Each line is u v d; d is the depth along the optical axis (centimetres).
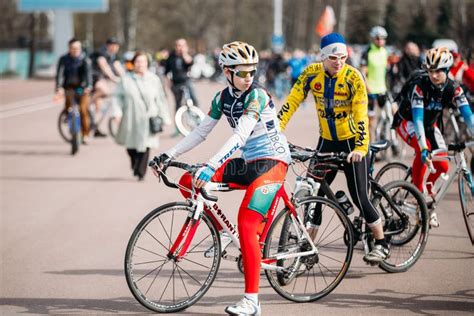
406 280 1017
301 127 2905
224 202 1491
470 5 5441
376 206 1038
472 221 1121
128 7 11394
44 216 1435
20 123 3300
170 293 944
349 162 964
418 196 1068
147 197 1600
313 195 988
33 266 1102
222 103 881
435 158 1143
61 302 940
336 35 980
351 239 955
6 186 1761
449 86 1123
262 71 6103
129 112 1761
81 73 2398
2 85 6719
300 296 932
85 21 12356
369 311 897
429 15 6588
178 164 891
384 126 2017
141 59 1750
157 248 1034
